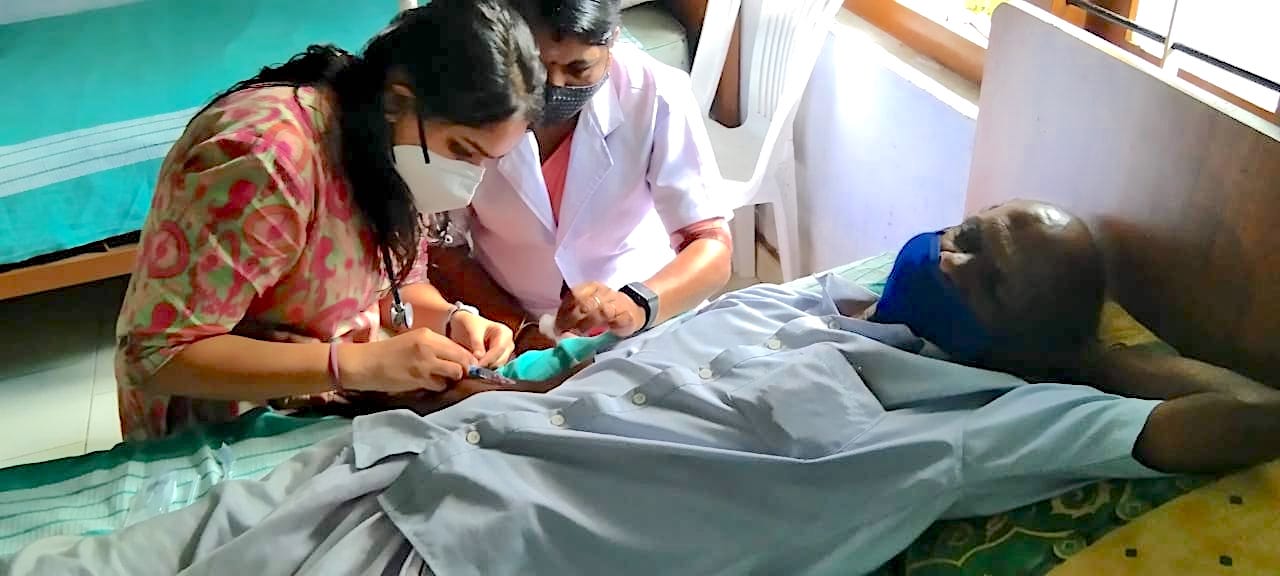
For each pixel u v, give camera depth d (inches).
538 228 61.3
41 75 95.4
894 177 75.1
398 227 45.6
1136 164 44.9
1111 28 57.2
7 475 46.1
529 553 39.2
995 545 40.5
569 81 51.5
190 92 92.2
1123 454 39.1
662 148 61.0
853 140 79.0
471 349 52.9
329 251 44.2
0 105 90.2
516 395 46.1
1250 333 41.4
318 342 46.9
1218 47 52.3
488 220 62.2
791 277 90.6
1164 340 45.7
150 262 40.9
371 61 41.8
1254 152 39.3
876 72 73.7
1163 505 39.4
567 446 42.1
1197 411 38.2
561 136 59.3
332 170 42.9
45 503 44.3
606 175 60.1
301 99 41.8
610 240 63.6
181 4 109.3
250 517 40.5
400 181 43.9
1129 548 38.4
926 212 72.3
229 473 46.0
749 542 39.7
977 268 44.7
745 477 40.6
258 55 99.1
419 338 45.7
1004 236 44.3
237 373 42.9
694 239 62.3
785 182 87.1
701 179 63.1
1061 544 39.9
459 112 39.9
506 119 40.9
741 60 91.9
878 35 77.4
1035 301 43.5
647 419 44.0
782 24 84.3
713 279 60.3
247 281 41.0
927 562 40.8
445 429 43.9
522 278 65.0
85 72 95.9
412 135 42.3
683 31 99.6
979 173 55.5
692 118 63.6
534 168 58.0
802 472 40.4
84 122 86.9
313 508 39.9
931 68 71.9
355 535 39.6
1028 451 39.7
